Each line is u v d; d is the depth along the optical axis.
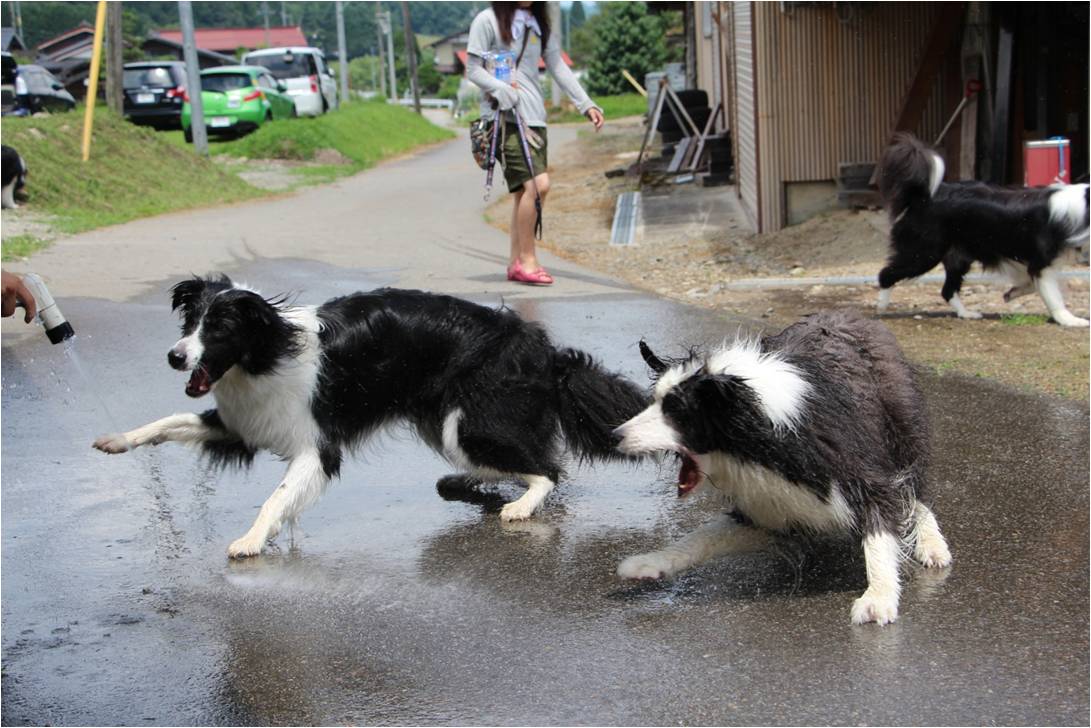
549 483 4.91
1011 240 7.82
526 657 3.61
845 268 9.85
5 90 21.84
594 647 3.66
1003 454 5.38
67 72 36.25
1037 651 3.54
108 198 15.03
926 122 11.61
